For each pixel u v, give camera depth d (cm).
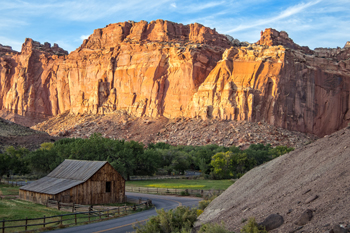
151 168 7519
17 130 10956
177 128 13262
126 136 13638
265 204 1623
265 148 10125
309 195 1449
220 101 13288
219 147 10056
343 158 1650
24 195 3875
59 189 3491
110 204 3659
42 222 2541
